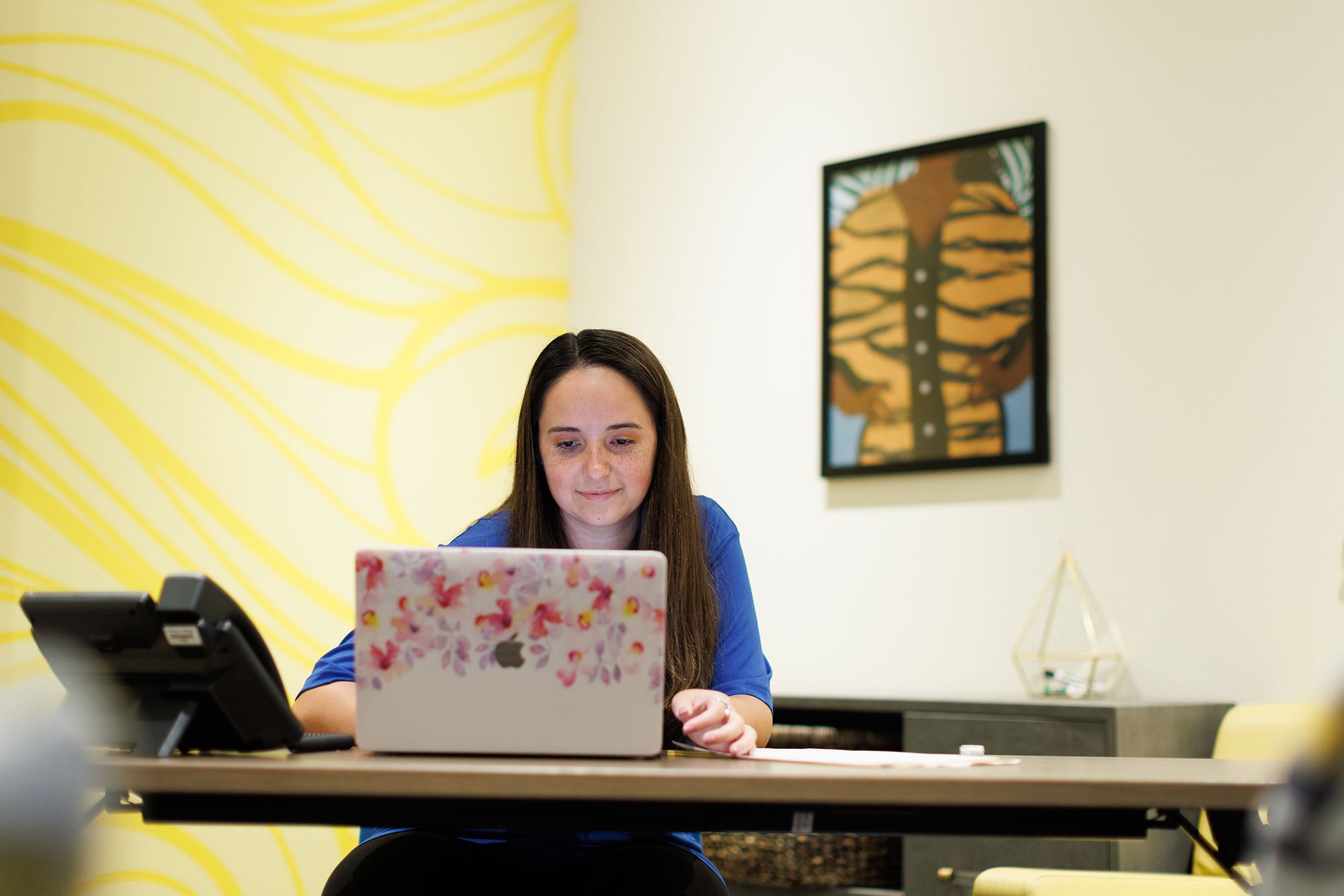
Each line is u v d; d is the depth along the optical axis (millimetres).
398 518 3580
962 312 3314
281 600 3246
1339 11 2859
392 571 1258
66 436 2797
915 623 3330
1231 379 2924
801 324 3646
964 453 3271
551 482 1847
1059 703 2604
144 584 2930
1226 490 2904
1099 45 3203
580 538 1930
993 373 3248
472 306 3850
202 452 3088
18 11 2766
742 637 1913
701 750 1488
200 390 3094
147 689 1268
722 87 3900
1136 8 3154
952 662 3260
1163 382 3018
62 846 359
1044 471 3170
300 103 3400
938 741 2738
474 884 1508
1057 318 3189
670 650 1809
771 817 1165
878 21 3600
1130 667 2988
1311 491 2791
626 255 4051
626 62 4133
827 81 3684
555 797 1071
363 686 1260
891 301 3438
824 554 3512
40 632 1268
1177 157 3057
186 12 3131
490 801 1163
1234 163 2973
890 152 3482
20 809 350
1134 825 1186
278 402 3285
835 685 3443
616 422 1816
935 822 1164
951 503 3307
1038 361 3174
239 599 3146
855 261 3516
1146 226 3082
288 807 1148
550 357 1890
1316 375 2809
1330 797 452
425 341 3703
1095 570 3068
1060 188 3221
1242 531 2873
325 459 3395
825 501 3529
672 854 1562
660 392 1879
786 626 3555
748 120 3832
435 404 3719
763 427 3676
